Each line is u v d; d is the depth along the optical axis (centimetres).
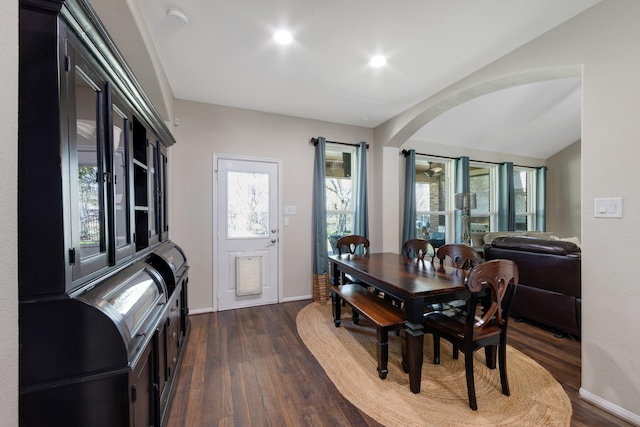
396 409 172
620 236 164
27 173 90
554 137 537
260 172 366
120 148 147
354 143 423
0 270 65
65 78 95
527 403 176
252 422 163
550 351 241
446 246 273
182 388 193
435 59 244
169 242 261
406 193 447
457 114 419
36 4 88
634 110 158
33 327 93
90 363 99
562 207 598
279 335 275
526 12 186
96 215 120
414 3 179
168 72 265
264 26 200
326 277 382
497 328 182
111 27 173
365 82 286
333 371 214
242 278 354
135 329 119
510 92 378
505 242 318
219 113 345
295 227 385
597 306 175
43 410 95
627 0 162
